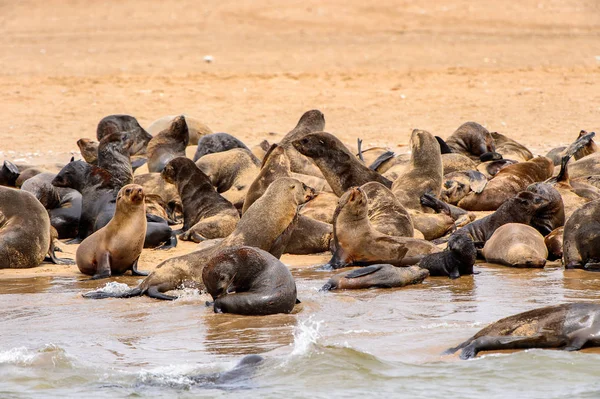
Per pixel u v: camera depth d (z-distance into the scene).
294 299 30.89
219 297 30.89
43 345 27.27
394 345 27.05
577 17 168.75
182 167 46.44
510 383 24.27
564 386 23.92
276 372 24.95
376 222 41.56
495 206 49.66
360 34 155.62
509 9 177.12
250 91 101.38
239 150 53.91
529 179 50.78
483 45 140.25
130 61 128.75
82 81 109.06
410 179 47.47
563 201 45.59
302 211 45.94
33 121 85.81
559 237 40.59
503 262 39.56
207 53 136.00
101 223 44.19
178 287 33.94
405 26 163.25
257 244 34.53
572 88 99.50
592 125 80.62
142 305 32.19
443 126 82.19
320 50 138.00
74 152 71.94
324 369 25.02
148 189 51.00
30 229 40.25
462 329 28.27
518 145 63.12
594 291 33.12
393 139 76.88
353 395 23.64
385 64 123.56
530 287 34.25
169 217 50.09
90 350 26.86
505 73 112.12
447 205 45.84
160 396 23.45
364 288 34.62
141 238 37.88
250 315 30.31
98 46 145.50
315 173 53.41
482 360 25.64
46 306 32.25
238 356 26.06
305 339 27.25
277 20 170.50
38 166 57.41
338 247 39.34
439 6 180.12
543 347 25.89
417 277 35.62
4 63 127.88
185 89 102.44
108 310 31.48
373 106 92.31
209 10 180.00
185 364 25.42
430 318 29.69
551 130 78.94
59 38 155.25
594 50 133.00
